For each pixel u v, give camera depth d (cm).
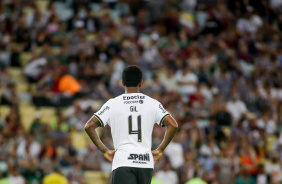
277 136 8125
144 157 2261
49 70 7838
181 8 10262
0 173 5825
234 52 9438
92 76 7725
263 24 10531
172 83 8131
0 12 8956
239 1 10481
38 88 7581
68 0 9719
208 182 5984
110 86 7750
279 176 7075
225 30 9775
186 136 6738
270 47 10162
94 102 7419
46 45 8156
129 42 8681
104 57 8206
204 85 8250
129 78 2380
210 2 10431
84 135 7094
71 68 7831
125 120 2305
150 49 8544
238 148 7094
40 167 6228
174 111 7250
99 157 6531
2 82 7756
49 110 7481
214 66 8800
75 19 8825
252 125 7625
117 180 2248
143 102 2334
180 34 9306
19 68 8394
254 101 8419
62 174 6050
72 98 7519
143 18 9419
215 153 6769
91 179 6425
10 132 6688
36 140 6575
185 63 8494
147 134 2303
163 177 6012
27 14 9319
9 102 7581
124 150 2270
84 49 8081
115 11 9694
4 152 6338
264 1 10906
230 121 7644
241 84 8438
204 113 7581
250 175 6781
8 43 8462
